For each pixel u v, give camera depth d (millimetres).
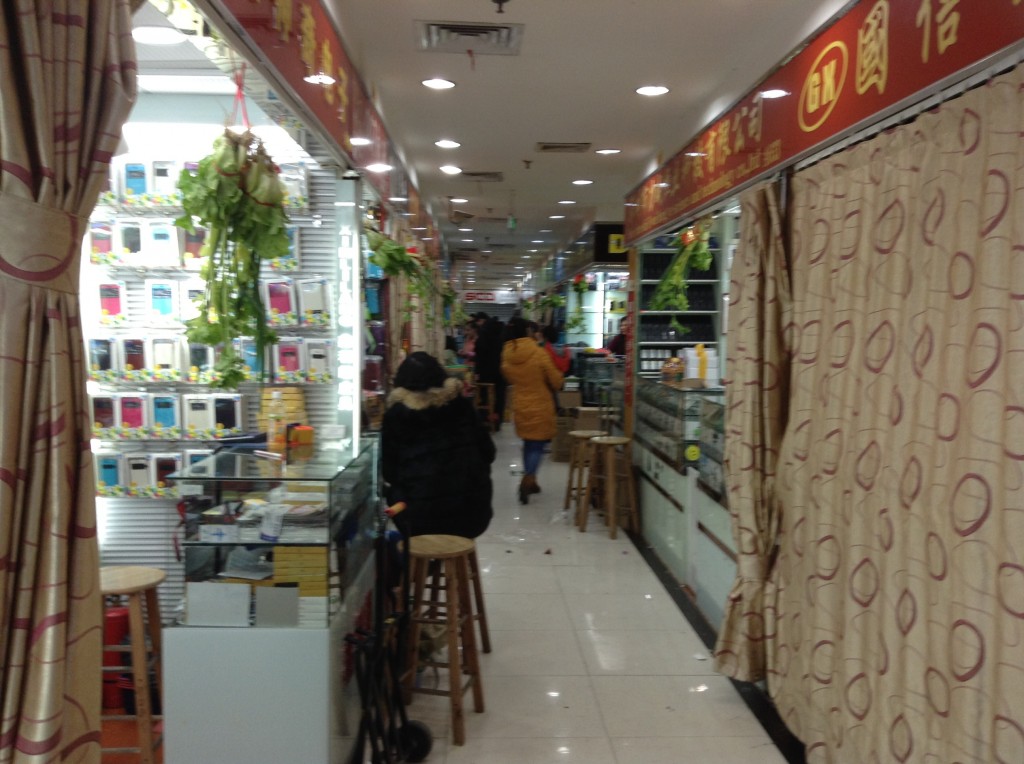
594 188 8195
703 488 4391
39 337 1278
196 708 2410
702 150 4422
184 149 3441
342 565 2586
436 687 3475
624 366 7059
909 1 2178
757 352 3137
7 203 1231
